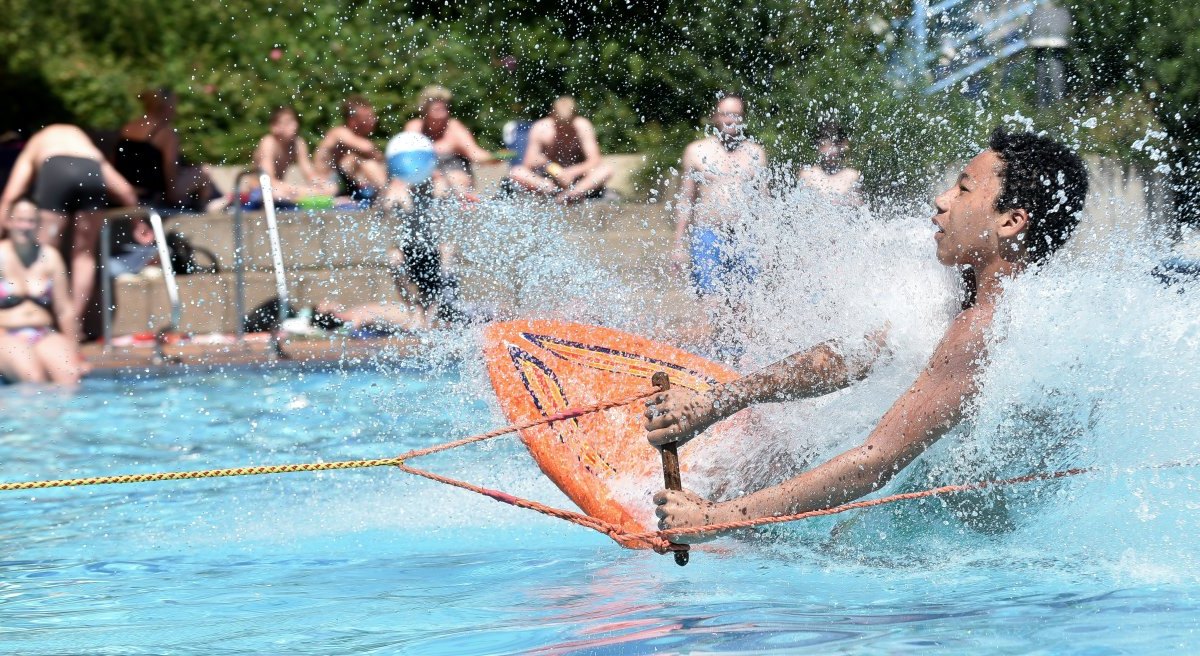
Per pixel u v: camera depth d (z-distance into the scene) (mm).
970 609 5609
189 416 14164
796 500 6402
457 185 21859
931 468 6926
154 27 33938
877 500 6508
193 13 33438
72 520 9109
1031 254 6734
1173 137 20844
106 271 19531
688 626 5512
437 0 30766
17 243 17703
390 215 20297
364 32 31094
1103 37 22266
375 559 7512
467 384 13070
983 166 6758
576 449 8227
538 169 22109
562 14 29031
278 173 23031
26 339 17422
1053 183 6664
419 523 8586
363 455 11469
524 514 8766
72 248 19516
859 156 20844
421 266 19797
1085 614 5449
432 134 22422
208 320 21078
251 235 21656
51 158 19125
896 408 6555
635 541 6410
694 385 8789
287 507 9305
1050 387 6738
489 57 29547
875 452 6465
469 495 9484
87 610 6383
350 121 23562
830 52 23766
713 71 26562
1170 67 21859
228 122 31969
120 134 21766
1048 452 6871
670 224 20969
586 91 28172
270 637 5676
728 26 25953
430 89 22500
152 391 16203
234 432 13023
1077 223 6871
